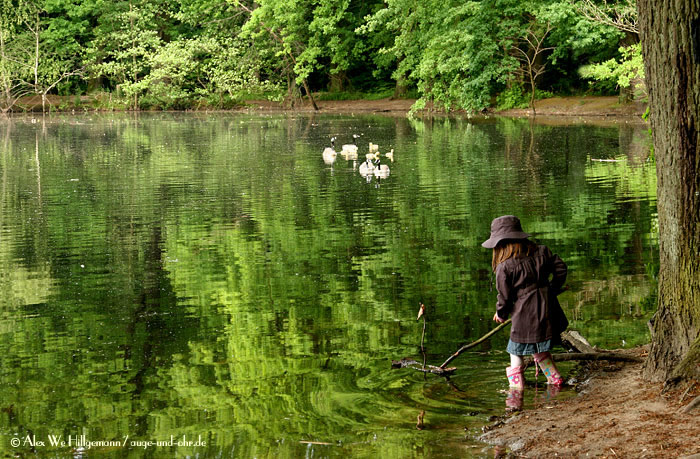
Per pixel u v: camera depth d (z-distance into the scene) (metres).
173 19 53.69
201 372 5.83
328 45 45.81
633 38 34.16
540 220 11.52
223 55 48.53
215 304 7.68
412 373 5.71
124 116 44.53
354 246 10.12
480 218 11.83
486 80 35.53
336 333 6.71
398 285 8.22
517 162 18.94
